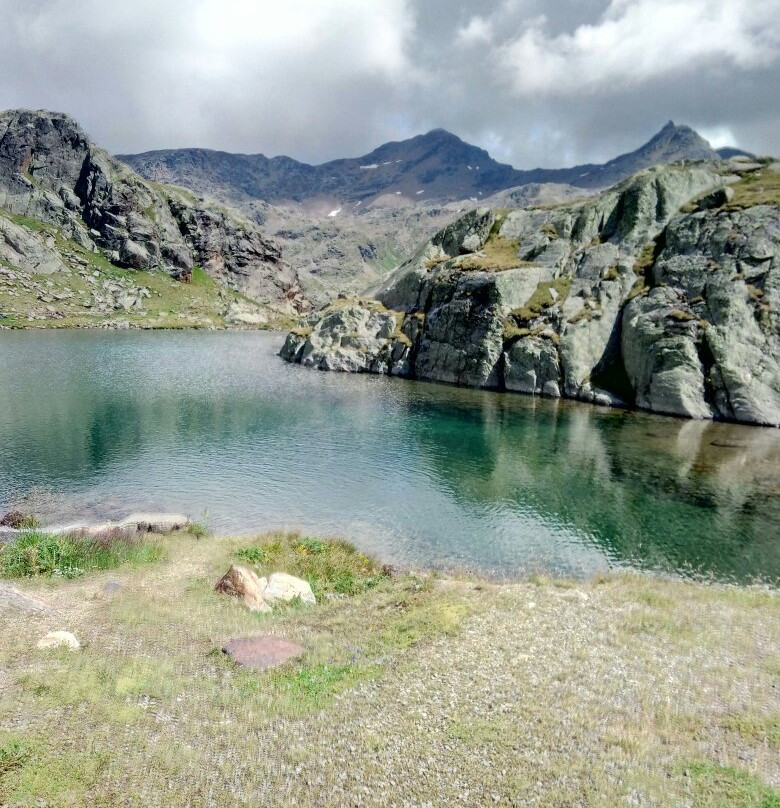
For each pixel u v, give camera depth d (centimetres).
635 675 1806
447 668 1819
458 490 4294
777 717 1583
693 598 2622
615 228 9744
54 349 11212
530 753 1387
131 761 1277
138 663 1728
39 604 2130
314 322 12200
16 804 1101
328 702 1605
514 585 2778
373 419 6425
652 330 7700
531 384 8562
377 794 1239
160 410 6412
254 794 1220
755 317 7225
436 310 10125
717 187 9431
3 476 4234
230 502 3947
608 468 4841
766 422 6612
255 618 2234
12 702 1432
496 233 11394
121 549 2902
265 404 6981
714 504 4091
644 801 1229
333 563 3041
